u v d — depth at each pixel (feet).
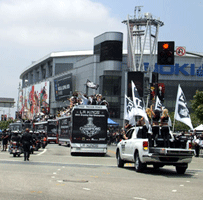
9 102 408.87
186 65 310.24
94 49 325.01
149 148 54.60
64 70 414.41
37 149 110.83
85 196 32.65
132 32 290.76
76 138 93.61
